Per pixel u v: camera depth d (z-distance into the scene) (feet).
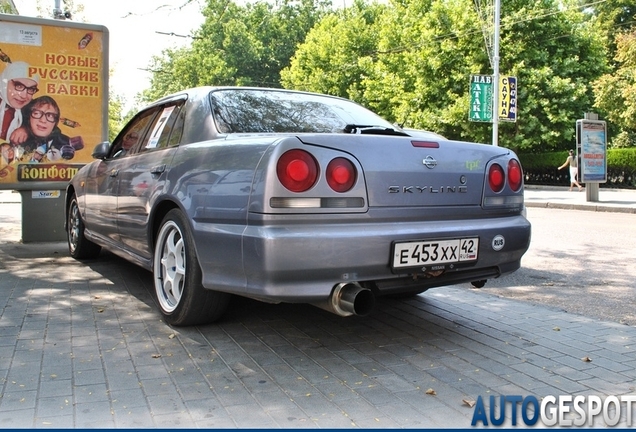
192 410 8.96
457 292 17.29
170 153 13.47
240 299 15.72
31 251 23.70
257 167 10.40
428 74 89.86
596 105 80.53
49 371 10.47
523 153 92.32
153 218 13.82
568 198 62.18
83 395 9.46
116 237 16.83
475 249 11.80
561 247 27.68
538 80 82.33
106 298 15.85
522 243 12.63
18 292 16.47
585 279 20.12
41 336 12.46
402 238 10.79
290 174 10.11
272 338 12.49
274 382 10.09
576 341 12.54
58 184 25.07
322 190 10.28
